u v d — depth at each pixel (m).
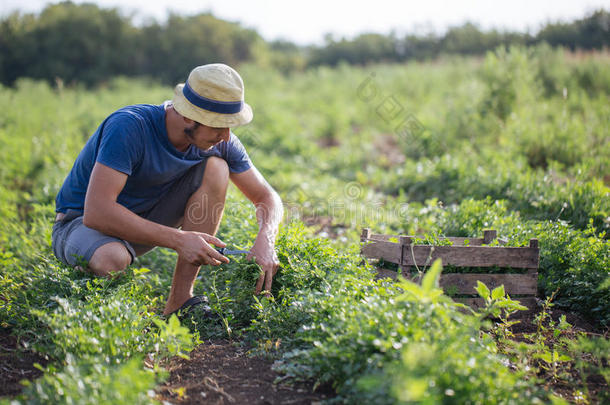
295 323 2.49
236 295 2.84
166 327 2.14
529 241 2.95
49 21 26.31
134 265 3.56
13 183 6.14
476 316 2.17
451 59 14.82
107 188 2.45
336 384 2.02
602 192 4.04
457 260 2.89
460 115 7.79
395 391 1.46
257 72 22.17
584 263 3.02
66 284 2.49
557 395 2.07
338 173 7.59
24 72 24.55
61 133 7.91
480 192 4.96
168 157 2.67
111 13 27.77
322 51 32.72
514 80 7.70
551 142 5.96
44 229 3.84
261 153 8.26
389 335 1.85
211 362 2.33
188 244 2.50
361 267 2.77
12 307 2.47
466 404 1.62
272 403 1.97
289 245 2.94
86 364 1.87
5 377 2.07
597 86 9.48
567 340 2.39
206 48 29.09
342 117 10.80
